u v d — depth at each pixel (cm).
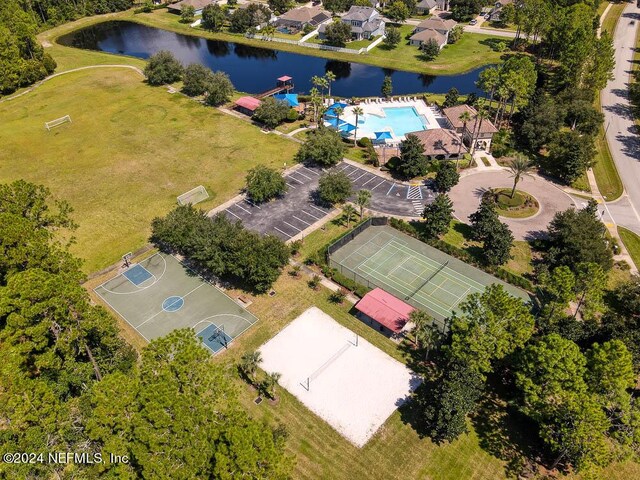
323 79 12781
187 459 4047
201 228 8006
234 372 6288
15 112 13612
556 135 10825
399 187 10294
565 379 5059
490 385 6309
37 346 5309
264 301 7631
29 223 6384
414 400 6162
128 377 4750
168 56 14988
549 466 5428
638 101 13562
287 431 5797
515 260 8362
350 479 5341
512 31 19175
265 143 11912
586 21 15400
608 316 6562
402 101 14088
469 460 5509
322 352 6825
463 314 7275
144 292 7819
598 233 7950
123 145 11906
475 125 11556
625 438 4744
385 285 7912
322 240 8825
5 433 4425
